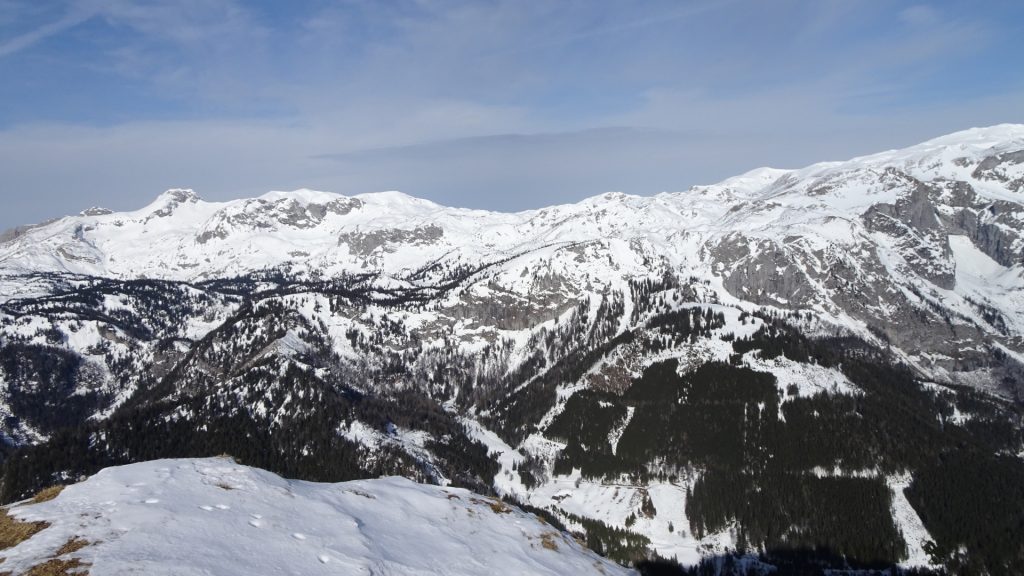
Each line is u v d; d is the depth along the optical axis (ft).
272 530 173.88
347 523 191.01
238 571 147.02
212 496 188.65
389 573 166.30
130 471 200.13
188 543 155.43
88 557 141.38
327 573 156.46
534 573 193.16
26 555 141.69
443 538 203.51
